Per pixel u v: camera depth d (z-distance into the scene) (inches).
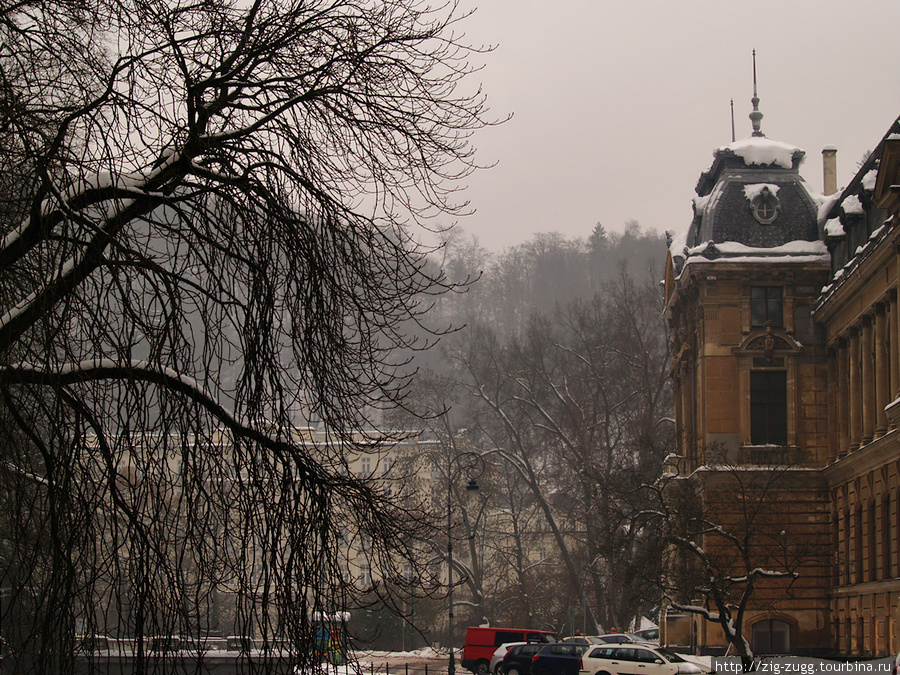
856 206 2496.3
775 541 2198.6
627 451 3462.1
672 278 2992.1
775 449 2581.2
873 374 2364.7
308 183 646.5
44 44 622.2
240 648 598.2
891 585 2108.8
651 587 2110.0
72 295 566.6
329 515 631.2
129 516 564.7
